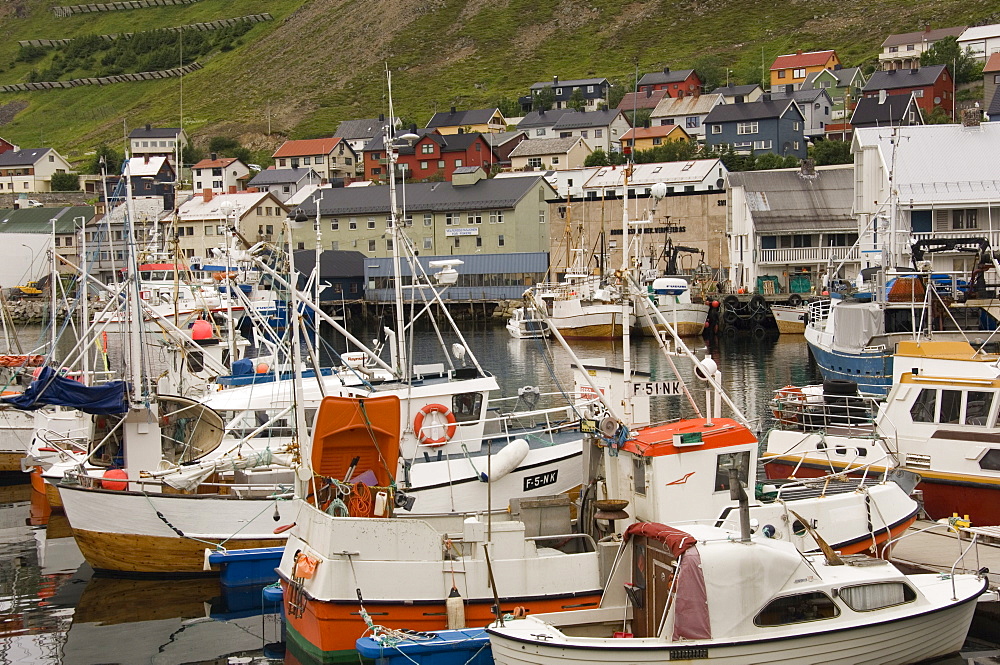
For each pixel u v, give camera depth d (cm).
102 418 2603
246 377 3109
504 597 1748
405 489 2222
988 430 2412
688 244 9619
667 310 7369
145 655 1939
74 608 2206
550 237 10369
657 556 1661
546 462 2395
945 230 6022
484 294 9912
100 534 2356
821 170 9169
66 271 9806
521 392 2672
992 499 2380
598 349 6844
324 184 13162
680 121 16400
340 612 1725
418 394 2397
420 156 15238
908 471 2352
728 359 6122
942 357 2516
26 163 16675
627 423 2173
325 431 1872
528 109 19875
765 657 1544
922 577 1786
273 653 1939
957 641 1698
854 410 2823
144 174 13000
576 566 1778
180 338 3419
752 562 1564
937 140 6400
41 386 2409
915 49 18038
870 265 5669
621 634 1708
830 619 1593
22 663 1906
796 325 7494
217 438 2541
